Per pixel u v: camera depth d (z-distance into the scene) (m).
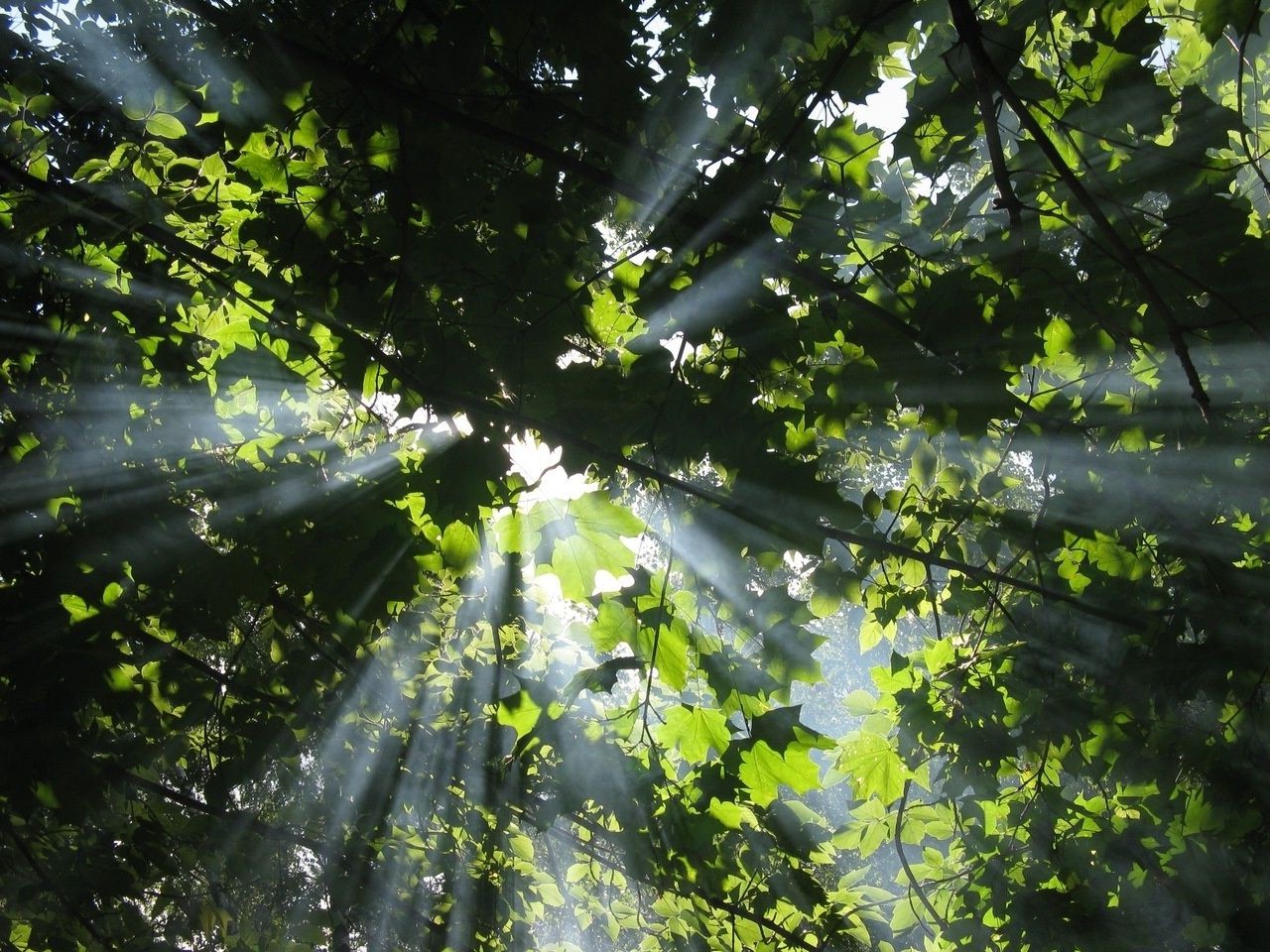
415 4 3.26
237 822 5.71
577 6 3.12
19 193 4.06
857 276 3.66
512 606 4.49
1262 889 4.07
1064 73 3.54
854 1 3.44
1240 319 2.91
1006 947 4.35
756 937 5.09
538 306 3.58
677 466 3.73
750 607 3.51
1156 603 4.50
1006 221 3.80
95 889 5.59
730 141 3.58
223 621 3.88
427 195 3.46
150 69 3.71
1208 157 3.41
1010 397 3.48
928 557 3.64
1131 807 4.54
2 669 4.00
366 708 5.60
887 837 4.69
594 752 3.57
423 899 6.34
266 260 3.80
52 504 4.32
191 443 4.68
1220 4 2.64
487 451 3.38
